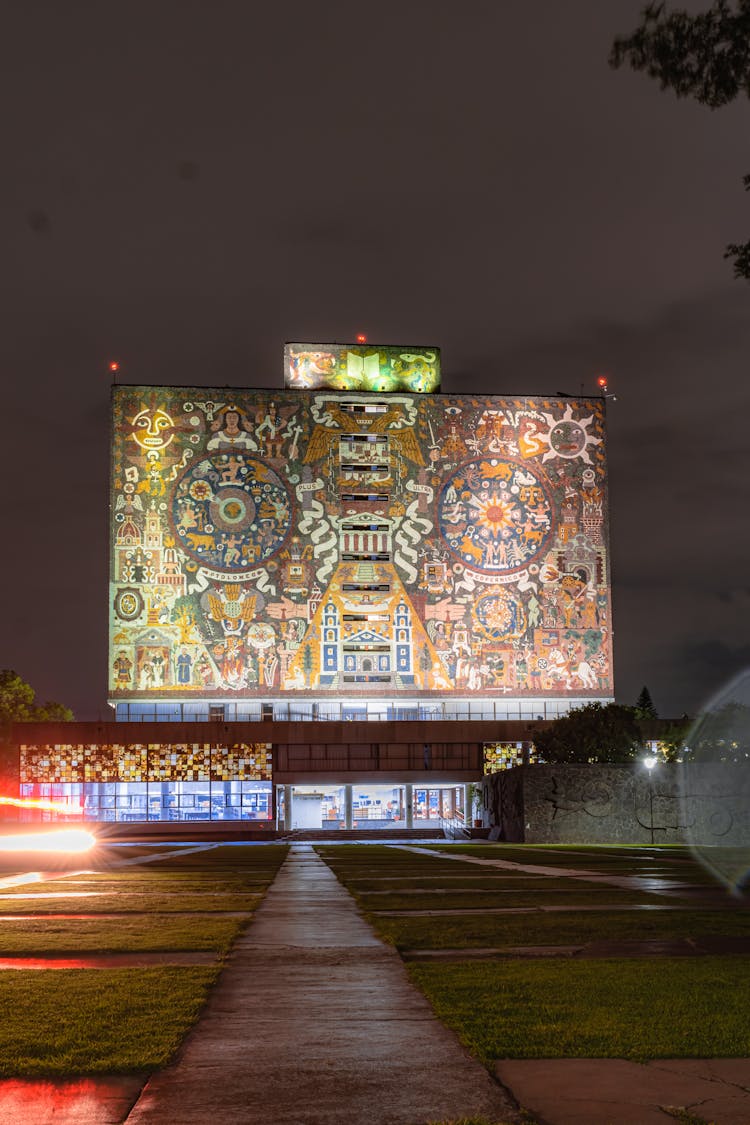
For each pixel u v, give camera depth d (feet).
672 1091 29.30
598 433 426.51
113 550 400.06
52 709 518.78
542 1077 30.71
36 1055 33.40
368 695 402.11
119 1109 28.09
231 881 115.85
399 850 217.97
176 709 402.52
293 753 395.34
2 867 155.22
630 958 52.26
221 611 401.08
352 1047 34.42
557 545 417.69
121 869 145.59
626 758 299.17
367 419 418.51
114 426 406.82
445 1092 29.37
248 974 48.98
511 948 56.65
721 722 247.09
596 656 413.18
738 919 69.36
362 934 64.23
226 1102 28.60
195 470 407.64
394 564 410.72
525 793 246.47
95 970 49.83
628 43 62.18
